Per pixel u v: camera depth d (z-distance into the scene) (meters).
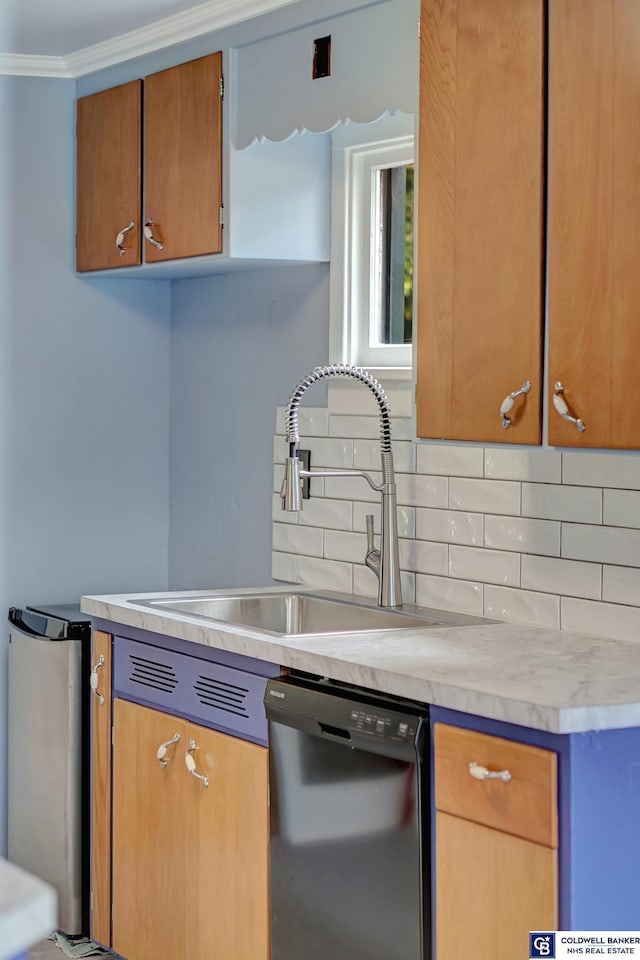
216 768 3.04
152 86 3.96
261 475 4.09
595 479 2.89
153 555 4.59
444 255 2.77
